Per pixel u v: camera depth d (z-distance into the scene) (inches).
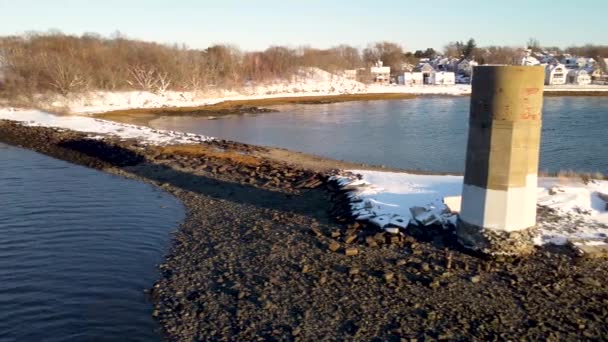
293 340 343.3
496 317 363.6
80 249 518.9
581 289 402.9
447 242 490.3
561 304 381.4
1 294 419.8
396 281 422.3
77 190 756.6
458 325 355.3
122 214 636.7
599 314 367.2
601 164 1099.3
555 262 446.0
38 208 659.4
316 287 417.1
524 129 429.7
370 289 410.6
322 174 792.3
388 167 1023.0
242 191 734.5
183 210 654.5
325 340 342.6
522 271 433.1
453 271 436.1
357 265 456.8
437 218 527.5
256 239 534.0
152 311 391.2
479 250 457.4
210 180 803.4
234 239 538.6
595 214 544.1
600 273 427.8
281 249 502.0
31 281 444.1
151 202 692.7
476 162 450.6
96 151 1043.3
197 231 570.6
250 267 462.9
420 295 398.3
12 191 746.8
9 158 1015.0
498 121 429.7
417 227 522.6
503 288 406.6
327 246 502.6
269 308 386.3
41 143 1166.3
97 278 450.0
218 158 955.3
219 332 357.7
